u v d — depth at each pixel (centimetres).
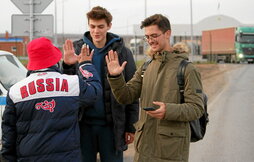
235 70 3353
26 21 687
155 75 327
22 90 295
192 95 313
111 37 398
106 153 400
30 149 292
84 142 396
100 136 396
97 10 379
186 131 320
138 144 333
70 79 304
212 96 1534
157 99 323
